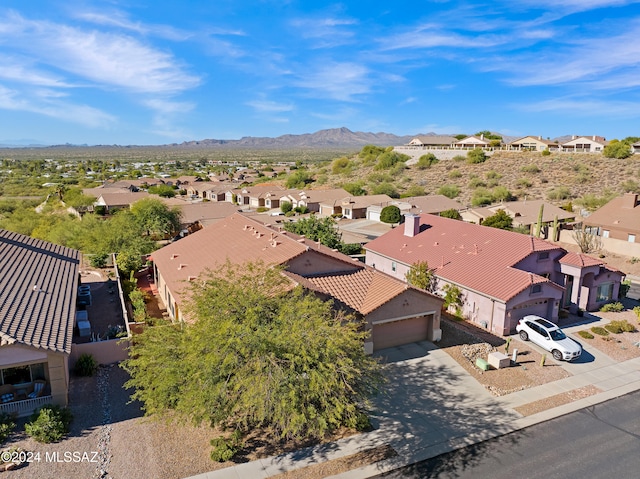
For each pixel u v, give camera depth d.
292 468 15.77
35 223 60.97
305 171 144.38
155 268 37.84
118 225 47.88
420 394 20.97
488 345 25.83
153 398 16.22
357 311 24.23
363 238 61.69
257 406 15.04
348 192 92.44
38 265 26.91
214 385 15.36
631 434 18.27
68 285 25.50
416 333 26.36
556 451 17.12
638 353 25.59
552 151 108.12
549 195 77.62
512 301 27.41
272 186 108.75
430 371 23.09
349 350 16.70
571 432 18.34
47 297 22.47
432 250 36.06
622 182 79.81
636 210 49.88
